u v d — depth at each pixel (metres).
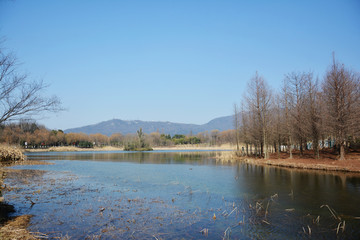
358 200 15.46
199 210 13.47
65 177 25.25
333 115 31.12
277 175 26.09
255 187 19.78
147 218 12.12
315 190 18.38
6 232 9.66
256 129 44.44
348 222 11.53
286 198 16.14
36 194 17.08
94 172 29.47
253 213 12.98
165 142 138.12
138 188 19.50
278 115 44.62
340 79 30.25
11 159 42.38
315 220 11.88
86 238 9.63
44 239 9.37
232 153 62.75
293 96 38.12
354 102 30.33
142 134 111.38
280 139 49.22
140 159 51.38
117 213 12.90
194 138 146.00
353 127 29.55
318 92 35.81
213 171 30.28
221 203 14.97
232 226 11.09
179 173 28.50
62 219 11.88
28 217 12.05
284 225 11.20
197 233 10.26
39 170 31.00
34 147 95.56
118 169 32.88
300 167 31.52
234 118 57.97
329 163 30.23
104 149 104.81
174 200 15.66
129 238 9.70
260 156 47.91
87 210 13.38
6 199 15.46
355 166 27.09
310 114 35.47
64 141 113.56
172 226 11.05
